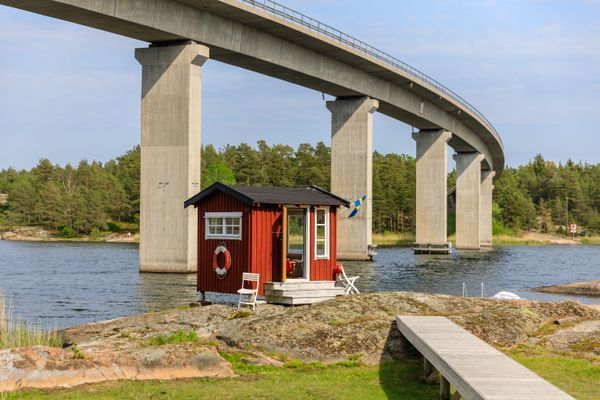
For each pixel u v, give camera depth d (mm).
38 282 44094
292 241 27156
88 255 78812
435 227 88562
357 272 54969
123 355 14352
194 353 14758
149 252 49438
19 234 146625
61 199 149750
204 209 26875
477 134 106562
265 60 57438
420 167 90062
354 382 13938
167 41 50344
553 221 180625
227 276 25844
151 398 12555
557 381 13977
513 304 19859
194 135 49469
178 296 35250
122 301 33969
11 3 41500
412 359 15594
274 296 24312
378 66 68938
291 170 152125
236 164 152250
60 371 13383
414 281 47062
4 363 13133
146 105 49969
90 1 43000
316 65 64125
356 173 71812
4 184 185500
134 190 151250
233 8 50000
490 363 12102
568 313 19266
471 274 54125
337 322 17203
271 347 15898
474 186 107062
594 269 62312
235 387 13375
